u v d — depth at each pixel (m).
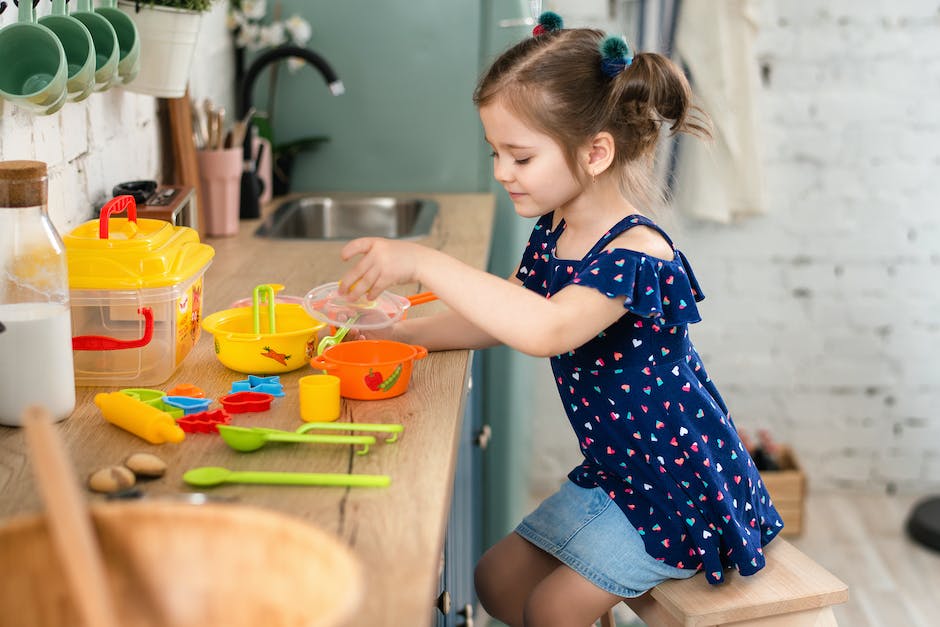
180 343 1.31
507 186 1.39
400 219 2.62
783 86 3.05
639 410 1.40
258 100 2.69
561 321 1.24
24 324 1.11
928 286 3.18
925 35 3.01
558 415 3.31
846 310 3.21
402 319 1.46
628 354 1.39
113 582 0.70
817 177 3.11
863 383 3.27
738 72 2.90
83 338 1.25
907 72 3.04
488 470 2.90
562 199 1.39
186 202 1.78
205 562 0.70
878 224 3.14
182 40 1.72
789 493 3.02
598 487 1.49
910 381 3.26
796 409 3.30
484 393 2.84
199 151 2.10
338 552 0.65
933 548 3.03
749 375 3.27
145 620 0.70
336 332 1.41
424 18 2.63
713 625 1.32
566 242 1.48
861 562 2.97
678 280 1.33
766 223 3.15
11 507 0.94
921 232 3.15
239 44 2.57
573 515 1.48
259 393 1.20
